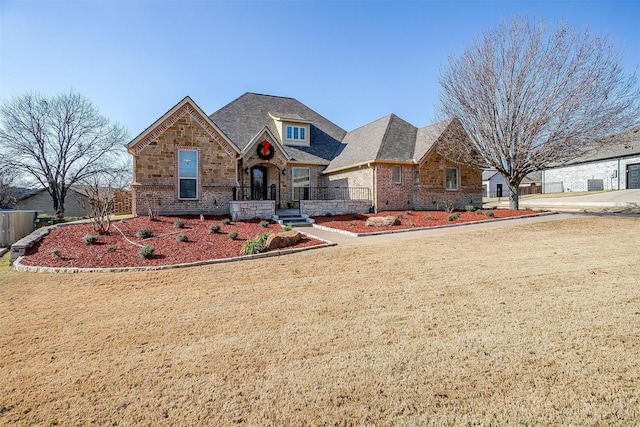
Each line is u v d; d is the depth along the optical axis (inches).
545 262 303.4
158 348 158.7
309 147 933.8
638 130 644.1
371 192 769.6
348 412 111.2
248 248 364.5
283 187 843.4
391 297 222.1
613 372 130.8
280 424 106.2
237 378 132.1
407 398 117.8
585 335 161.9
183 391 124.4
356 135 976.3
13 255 356.2
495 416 108.1
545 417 107.0
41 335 175.2
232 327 180.9
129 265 319.9
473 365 137.8
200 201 636.7
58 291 249.3
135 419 109.7
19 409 116.0
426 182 808.9
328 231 538.3
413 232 506.0
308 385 126.3
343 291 237.3
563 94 621.3
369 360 143.4
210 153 646.5
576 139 621.3
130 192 861.2
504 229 499.5
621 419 105.5
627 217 599.2
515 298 214.2
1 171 1135.6
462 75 717.3
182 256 352.2
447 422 105.6
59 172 1179.3
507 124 683.4
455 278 260.1
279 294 234.5
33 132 1125.1
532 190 1718.8
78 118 1203.2
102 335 173.9
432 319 185.0
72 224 510.6
